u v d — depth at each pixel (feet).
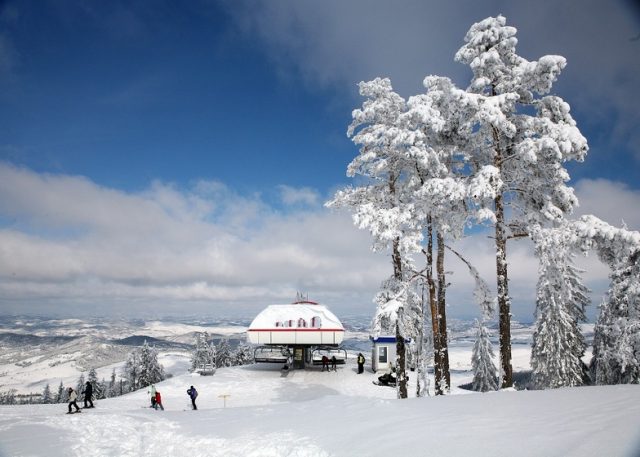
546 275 50.60
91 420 52.03
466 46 56.49
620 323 67.46
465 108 53.06
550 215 51.70
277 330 121.29
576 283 111.86
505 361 52.65
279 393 95.81
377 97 67.82
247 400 90.27
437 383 60.08
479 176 51.44
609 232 45.39
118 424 48.55
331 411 42.68
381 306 62.23
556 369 107.04
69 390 68.74
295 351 126.11
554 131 50.01
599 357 94.94
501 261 54.70
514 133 54.19
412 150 55.62
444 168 57.16
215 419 47.06
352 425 34.78
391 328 63.93
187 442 38.47
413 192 59.82
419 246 56.03
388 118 66.28
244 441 35.27
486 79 53.62
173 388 100.63
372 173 65.72
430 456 23.84
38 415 63.05
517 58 55.47
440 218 60.18
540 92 53.72
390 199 65.62
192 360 275.80
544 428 25.72
